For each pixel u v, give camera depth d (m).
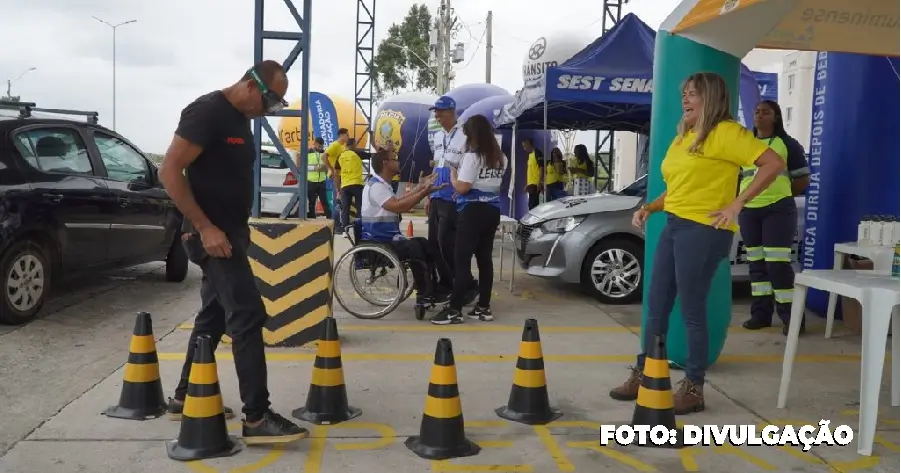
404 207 6.74
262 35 5.75
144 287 8.25
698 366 4.33
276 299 5.59
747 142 3.89
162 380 4.81
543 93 9.41
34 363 5.18
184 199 3.48
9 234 5.97
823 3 5.00
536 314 7.19
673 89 4.92
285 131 21.69
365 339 6.03
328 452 3.70
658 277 4.40
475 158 6.28
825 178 7.06
